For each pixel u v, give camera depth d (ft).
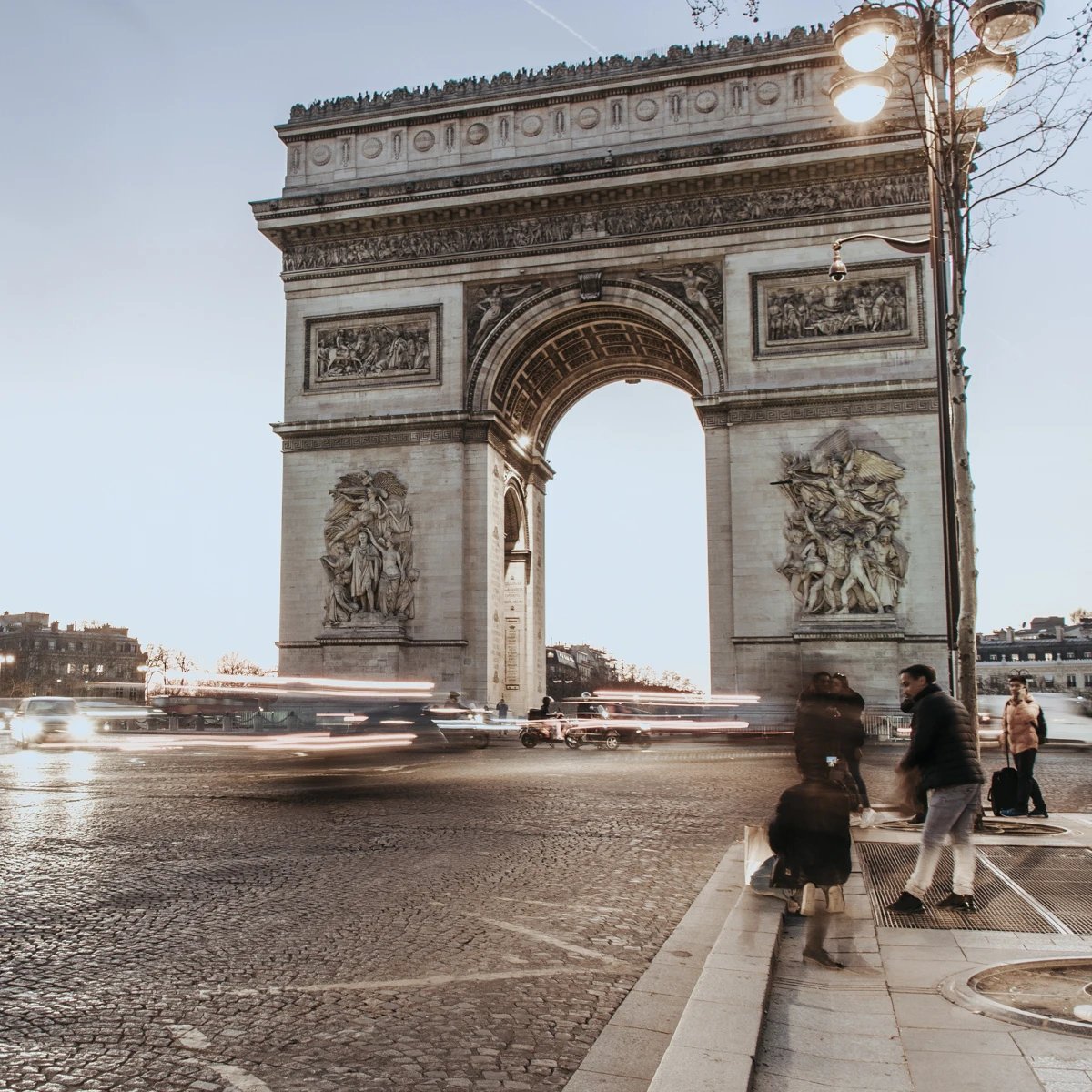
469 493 243.60
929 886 58.49
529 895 62.44
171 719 333.42
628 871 70.44
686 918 55.26
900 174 227.20
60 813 100.42
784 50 237.45
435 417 244.01
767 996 40.29
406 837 84.58
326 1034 37.86
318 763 172.76
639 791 122.01
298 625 245.65
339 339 254.06
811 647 216.54
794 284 231.30
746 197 235.40
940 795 57.82
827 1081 32.89
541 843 82.12
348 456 248.73
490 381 245.45
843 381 224.94
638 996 42.19
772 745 216.33
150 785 128.57
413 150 256.11
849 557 219.61
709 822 94.99
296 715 237.45
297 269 257.96
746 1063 31.78
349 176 258.37
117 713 330.34
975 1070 33.32
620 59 248.32
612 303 241.96
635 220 240.94
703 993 38.93
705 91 242.17
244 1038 37.32
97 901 60.13
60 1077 33.65
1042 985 42.42
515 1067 34.81
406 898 61.05
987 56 86.38
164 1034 37.78
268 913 57.11
